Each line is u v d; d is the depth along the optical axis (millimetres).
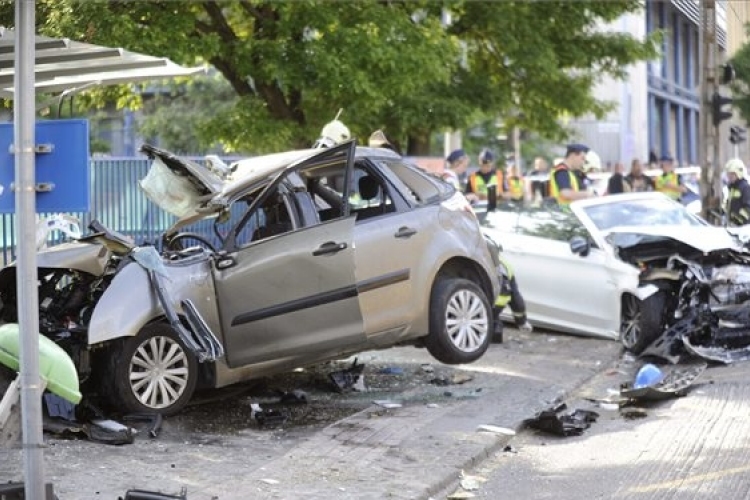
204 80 42750
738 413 14945
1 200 8555
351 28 25938
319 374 17719
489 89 31641
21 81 8312
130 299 13758
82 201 8492
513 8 31047
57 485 11219
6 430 11352
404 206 15742
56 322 13938
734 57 37719
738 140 39406
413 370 18359
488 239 17031
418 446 13312
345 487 11547
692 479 11844
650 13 57844
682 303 19141
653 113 68562
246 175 15031
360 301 14969
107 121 46438
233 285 14391
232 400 16016
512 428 14367
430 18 28125
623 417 15180
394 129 29625
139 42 24109
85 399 14008
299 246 14609
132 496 9891
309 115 27562
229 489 11406
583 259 21141
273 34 26578
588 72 34344
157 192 14516
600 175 37812
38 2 23312
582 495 11453
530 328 22062
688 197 37719
